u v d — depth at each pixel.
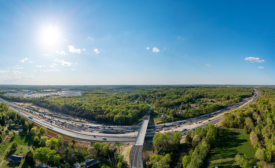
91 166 155.62
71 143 191.50
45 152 154.12
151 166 146.75
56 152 161.50
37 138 198.88
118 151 186.00
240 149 154.75
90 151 178.12
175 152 175.75
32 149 169.38
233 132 194.75
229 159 141.62
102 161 164.75
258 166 121.44
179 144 189.00
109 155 173.00
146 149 191.75
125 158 169.00
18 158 159.25
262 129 168.00
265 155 124.69
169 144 178.50
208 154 158.00
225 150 158.75
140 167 143.88
